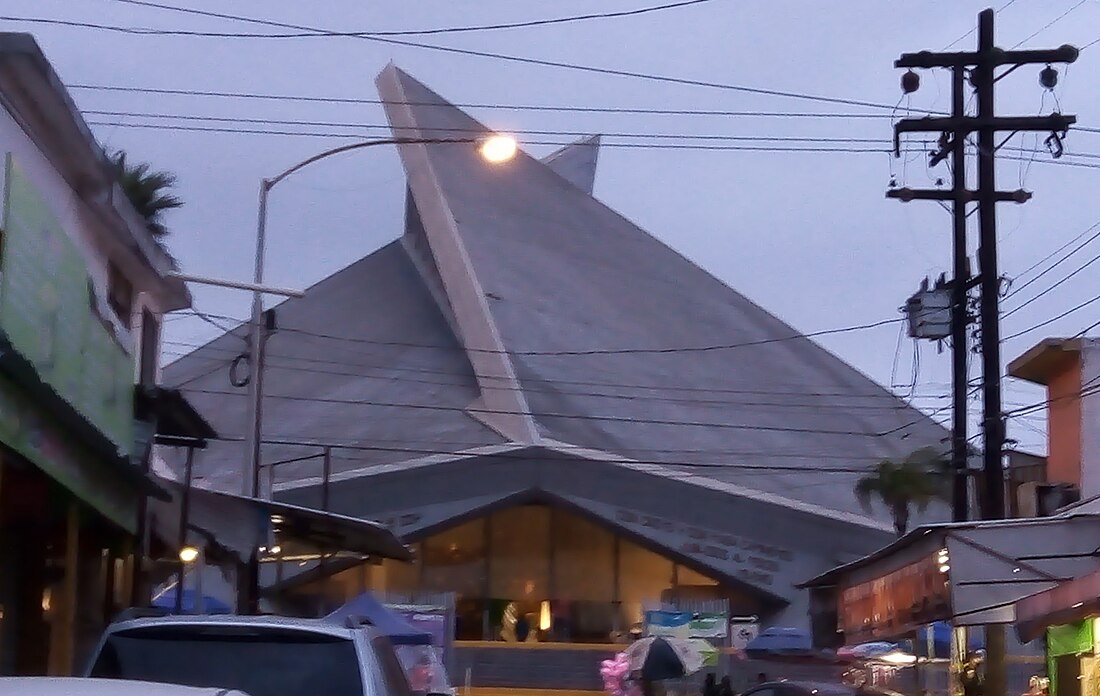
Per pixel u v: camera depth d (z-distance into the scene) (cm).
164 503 2141
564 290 7288
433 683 2397
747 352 7525
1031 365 3098
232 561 2547
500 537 6100
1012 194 2306
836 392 7406
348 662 871
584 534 6150
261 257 2619
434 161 7762
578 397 6550
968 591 1969
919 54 2325
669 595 6119
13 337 1444
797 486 6556
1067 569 1964
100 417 1819
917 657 3450
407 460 5981
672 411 6725
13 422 1306
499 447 6012
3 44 1585
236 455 6334
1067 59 2286
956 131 2309
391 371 7094
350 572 5712
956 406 2377
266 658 874
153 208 2936
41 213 1558
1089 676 1995
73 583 1628
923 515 6306
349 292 8238
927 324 2383
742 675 4031
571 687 4994
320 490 5706
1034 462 3806
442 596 4441
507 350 6562
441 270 7356
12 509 1689
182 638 887
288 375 7238
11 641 1800
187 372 7212
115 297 2225
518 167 8231
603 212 8356
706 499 6147
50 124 1752
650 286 7844
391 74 8056
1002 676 2198
